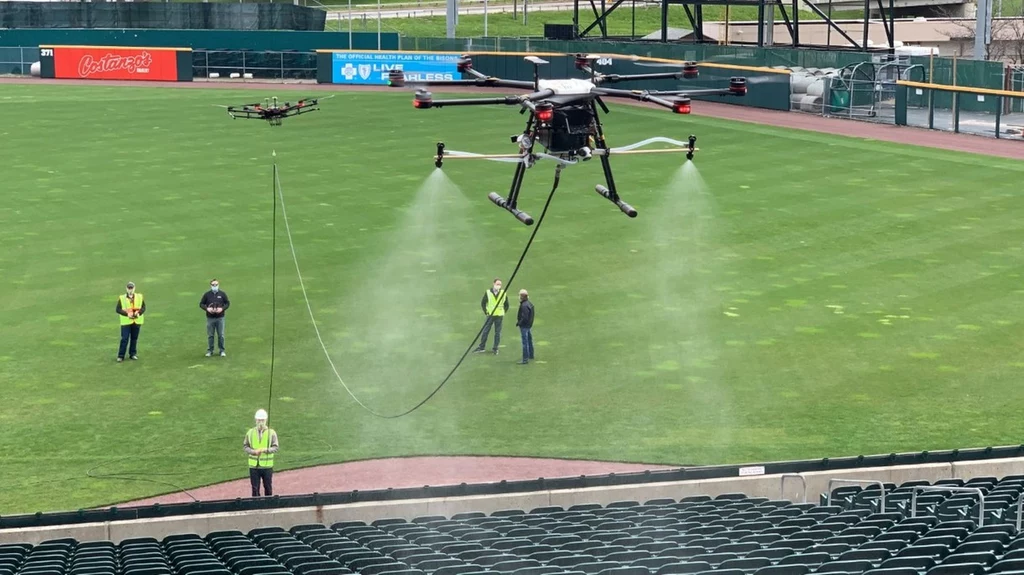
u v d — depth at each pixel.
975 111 73.19
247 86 91.50
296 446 26.83
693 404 29.14
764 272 40.03
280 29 104.31
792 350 32.78
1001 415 28.22
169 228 45.94
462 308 36.47
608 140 64.12
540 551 18.22
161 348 32.84
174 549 19.44
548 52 88.25
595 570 16.69
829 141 63.31
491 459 26.14
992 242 43.19
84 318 35.19
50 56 94.25
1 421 27.83
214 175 55.97
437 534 20.02
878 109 73.25
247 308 36.31
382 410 28.91
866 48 79.19
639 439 27.12
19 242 43.69
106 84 91.19
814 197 50.47
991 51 101.81
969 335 33.75
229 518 22.39
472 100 16.47
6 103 78.38
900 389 29.95
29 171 56.62
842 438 27.02
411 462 26.03
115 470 25.44
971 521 18.38
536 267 40.66
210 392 29.81
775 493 23.75
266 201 50.59
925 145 61.91
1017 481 21.59
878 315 35.56
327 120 72.38
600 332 34.31
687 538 18.69
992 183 52.62
